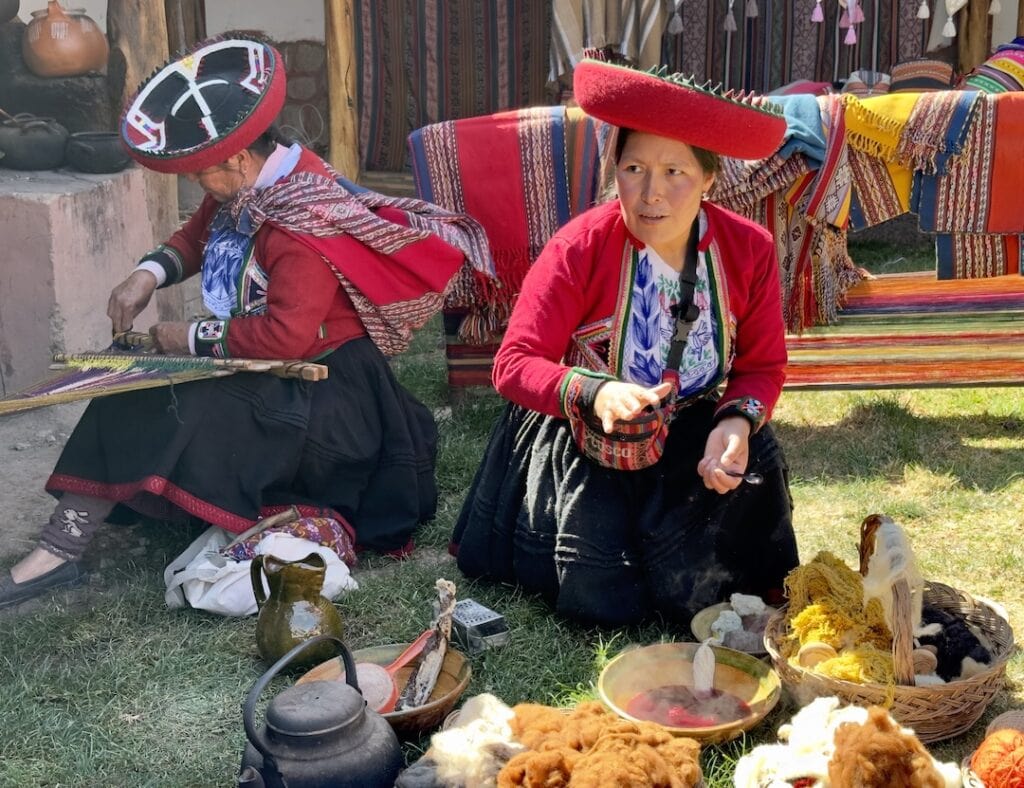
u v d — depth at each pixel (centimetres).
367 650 311
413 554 391
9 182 539
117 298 396
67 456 366
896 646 266
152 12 621
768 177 437
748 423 318
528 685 311
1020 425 485
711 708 287
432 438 414
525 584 346
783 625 305
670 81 281
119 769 280
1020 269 452
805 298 464
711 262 319
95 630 340
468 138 459
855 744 227
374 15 779
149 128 366
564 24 728
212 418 361
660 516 328
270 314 364
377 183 800
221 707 303
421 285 386
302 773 239
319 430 374
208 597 346
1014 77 562
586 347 325
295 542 360
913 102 435
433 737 245
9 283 519
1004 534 392
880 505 415
